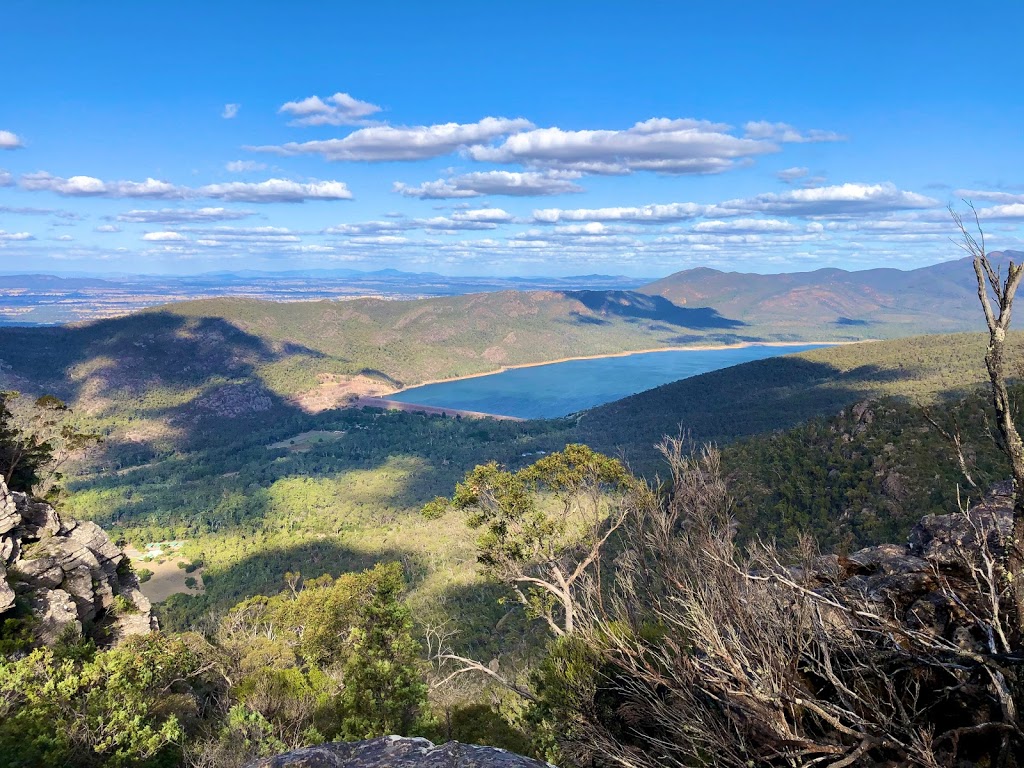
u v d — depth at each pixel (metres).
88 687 18.28
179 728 16.48
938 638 6.36
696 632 7.11
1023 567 6.04
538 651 20.83
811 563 7.92
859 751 5.95
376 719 16.58
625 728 9.48
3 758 13.83
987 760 6.33
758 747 6.77
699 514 7.88
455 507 20.95
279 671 20.45
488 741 13.42
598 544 17.73
